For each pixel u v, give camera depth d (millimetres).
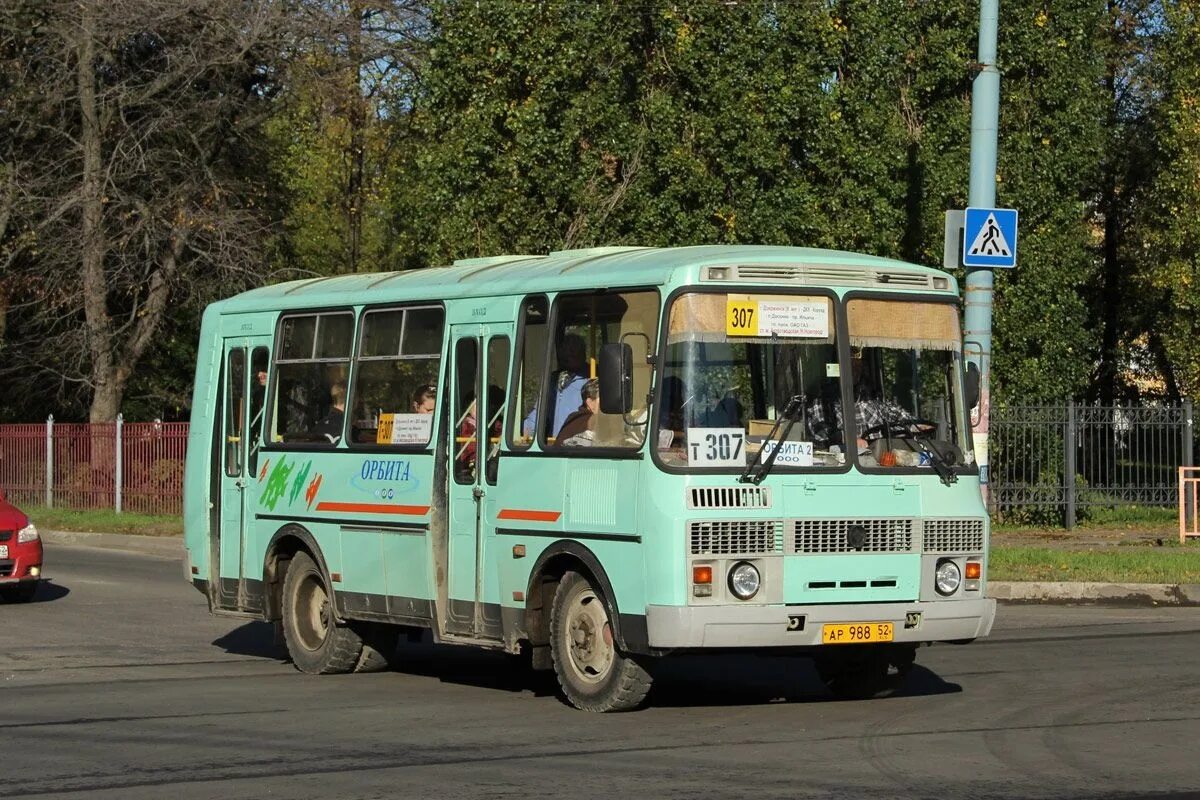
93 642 16844
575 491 11656
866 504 11312
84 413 45969
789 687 13156
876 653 12289
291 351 15109
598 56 29016
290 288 15656
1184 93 32438
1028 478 29062
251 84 39281
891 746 10266
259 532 15234
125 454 35906
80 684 13828
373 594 13758
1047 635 16391
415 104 32812
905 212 29531
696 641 10758
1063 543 26062
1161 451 28969
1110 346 41312
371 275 14977
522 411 12344
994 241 19469
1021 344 30156
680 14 28953
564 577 11867
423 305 13516
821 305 11516
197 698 12930
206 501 16047
